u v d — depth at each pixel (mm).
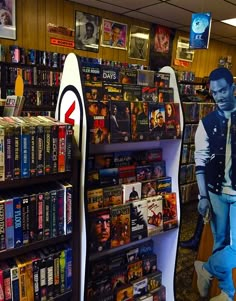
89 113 1256
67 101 1374
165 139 1570
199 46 2635
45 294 1247
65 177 1231
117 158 1566
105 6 4086
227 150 1674
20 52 3387
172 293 1808
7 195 1128
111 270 1626
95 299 1561
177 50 5504
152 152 1731
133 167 1598
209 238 1927
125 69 1489
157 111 1521
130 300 1698
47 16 3830
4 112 1488
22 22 3646
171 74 1683
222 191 1729
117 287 1654
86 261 1336
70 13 4016
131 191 1542
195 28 2619
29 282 1185
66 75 1374
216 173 1741
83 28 4180
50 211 1197
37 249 1275
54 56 3623
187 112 3297
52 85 3631
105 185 1479
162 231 1662
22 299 1174
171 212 1706
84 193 1293
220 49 6352
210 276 1931
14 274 1136
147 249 1832
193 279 2082
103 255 1619
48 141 1141
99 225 1387
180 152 1675
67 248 1305
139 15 4465
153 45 5086
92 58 4199
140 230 1559
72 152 1235
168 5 3854
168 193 1715
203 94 3844
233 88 1607
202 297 2008
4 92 3305
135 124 1423
